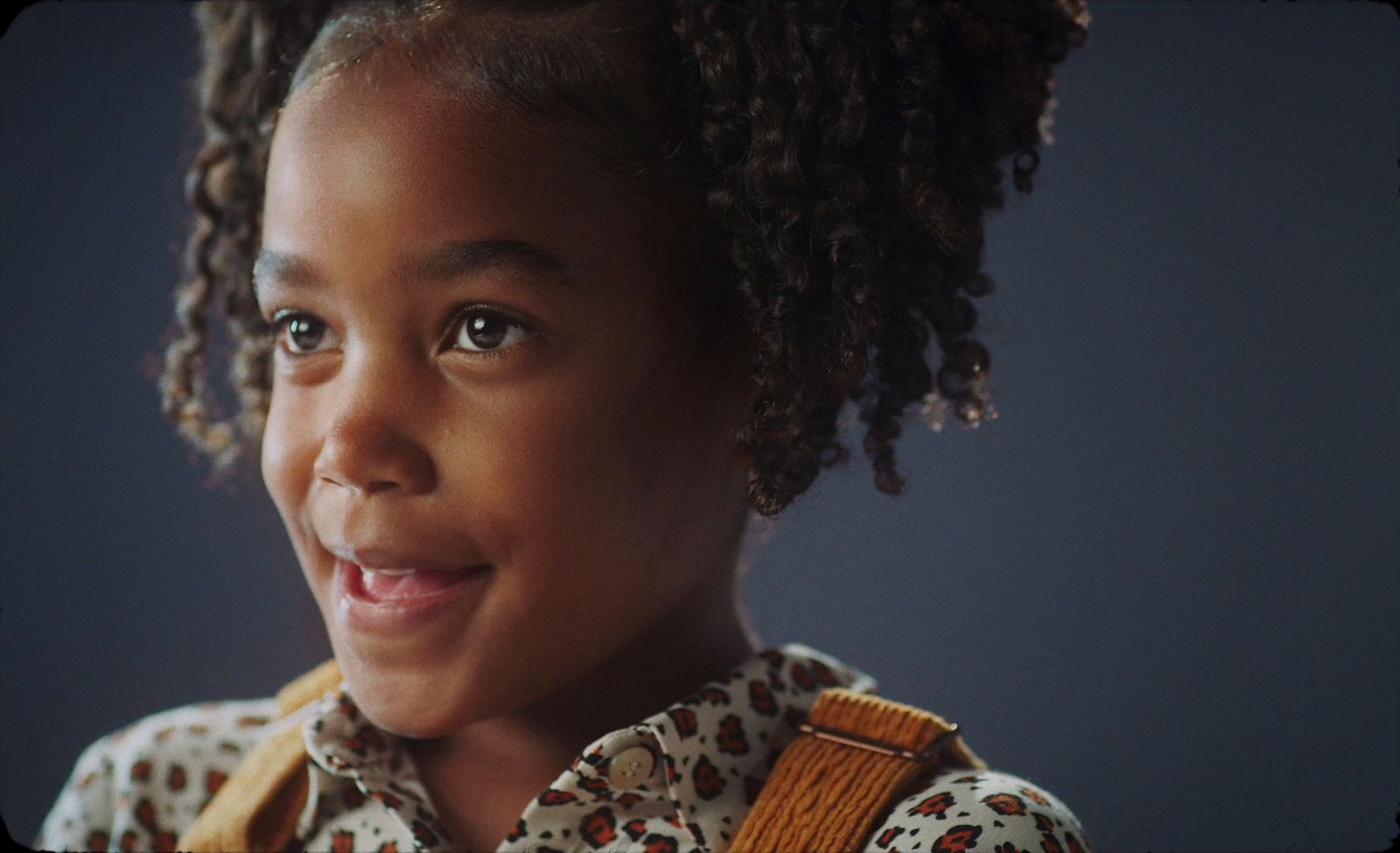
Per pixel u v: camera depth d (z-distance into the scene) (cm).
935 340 87
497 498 67
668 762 72
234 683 219
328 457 67
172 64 224
